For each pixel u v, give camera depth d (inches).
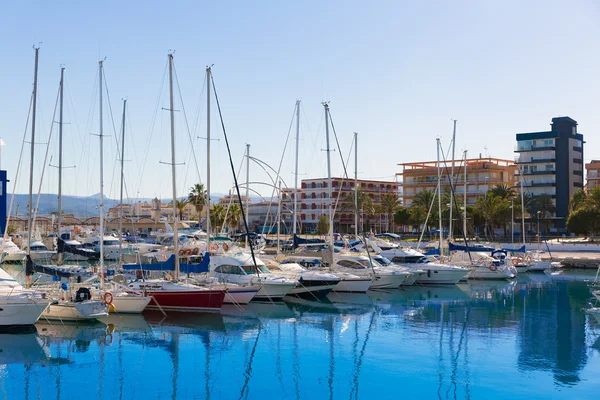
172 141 1622.8
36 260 2544.3
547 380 1029.8
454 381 1023.0
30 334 1290.6
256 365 1113.4
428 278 2235.5
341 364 1122.7
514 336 1347.2
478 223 4495.6
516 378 1043.3
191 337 1302.9
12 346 1195.3
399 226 5718.5
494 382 1021.2
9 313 1262.3
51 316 1375.5
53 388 973.2
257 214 6254.9
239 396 956.0
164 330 1355.8
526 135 5516.7
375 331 1392.7
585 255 3206.2
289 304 1734.7
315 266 2063.2
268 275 1764.3
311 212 5959.6
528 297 1943.9
